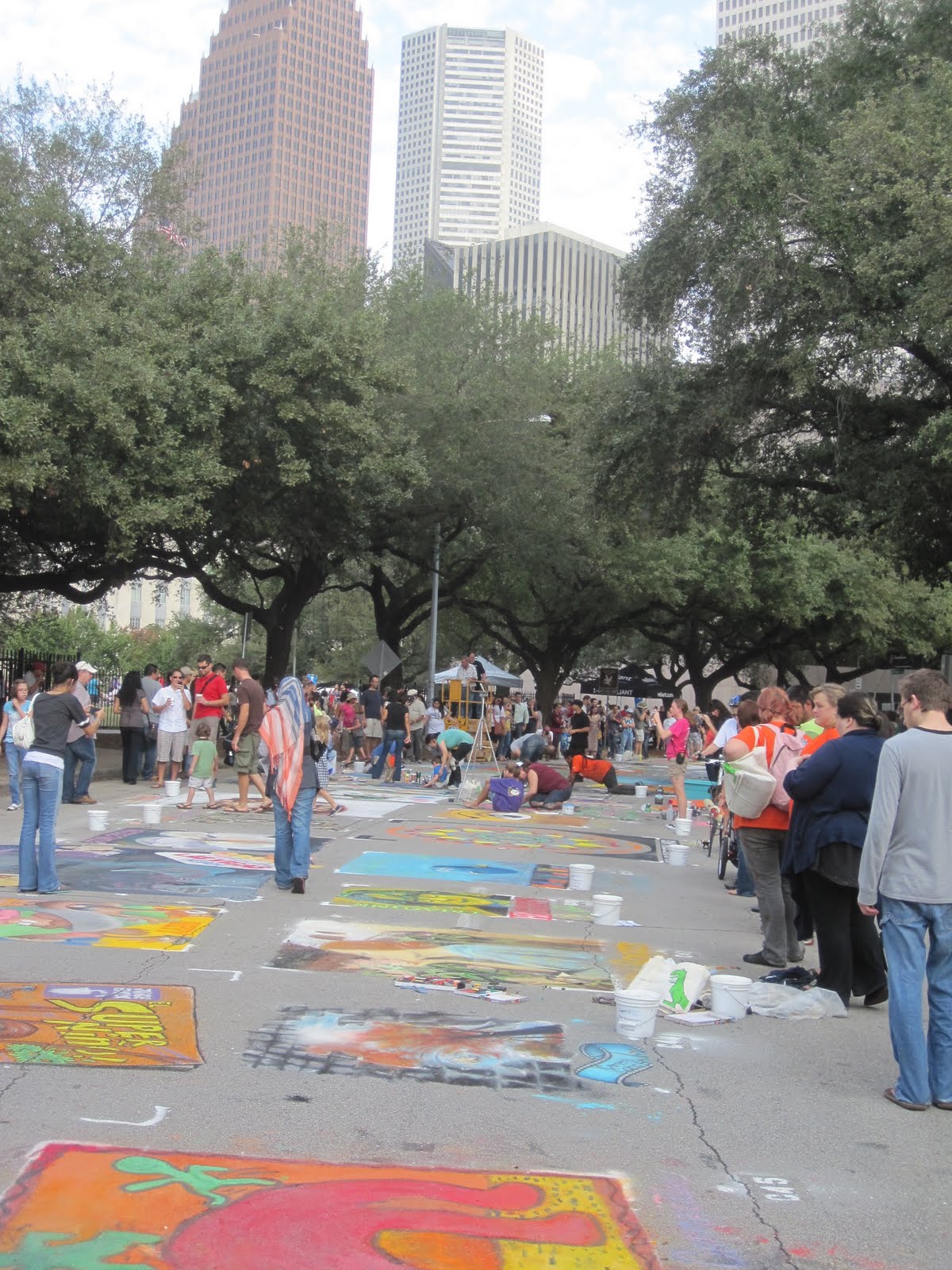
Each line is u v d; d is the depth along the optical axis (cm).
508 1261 363
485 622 4222
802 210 1750
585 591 3947
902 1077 532
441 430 2820
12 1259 350
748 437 2138
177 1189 399
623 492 2281
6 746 1502
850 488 1862
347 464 2258
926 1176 452
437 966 736
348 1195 402
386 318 2712
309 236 2992
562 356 3462
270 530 2420
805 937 786
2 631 3409
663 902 1048
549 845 1401
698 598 4141
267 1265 354
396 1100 496
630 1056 578
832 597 4147
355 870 1110
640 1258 370
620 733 4503
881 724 707
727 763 806
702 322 1977
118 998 625
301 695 985
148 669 1966
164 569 2570
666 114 2016
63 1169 409
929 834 539
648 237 2023
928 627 4488
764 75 2022
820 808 700
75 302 1989
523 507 2978
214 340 2064
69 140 2277
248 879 1016
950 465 1661
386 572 3741
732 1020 661
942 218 1513
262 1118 467
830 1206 420
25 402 1750
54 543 2448
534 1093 516
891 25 1994
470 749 2212
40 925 796
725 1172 444
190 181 2422
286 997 645
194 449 1998
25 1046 540
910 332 1652
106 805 1555
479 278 3362
